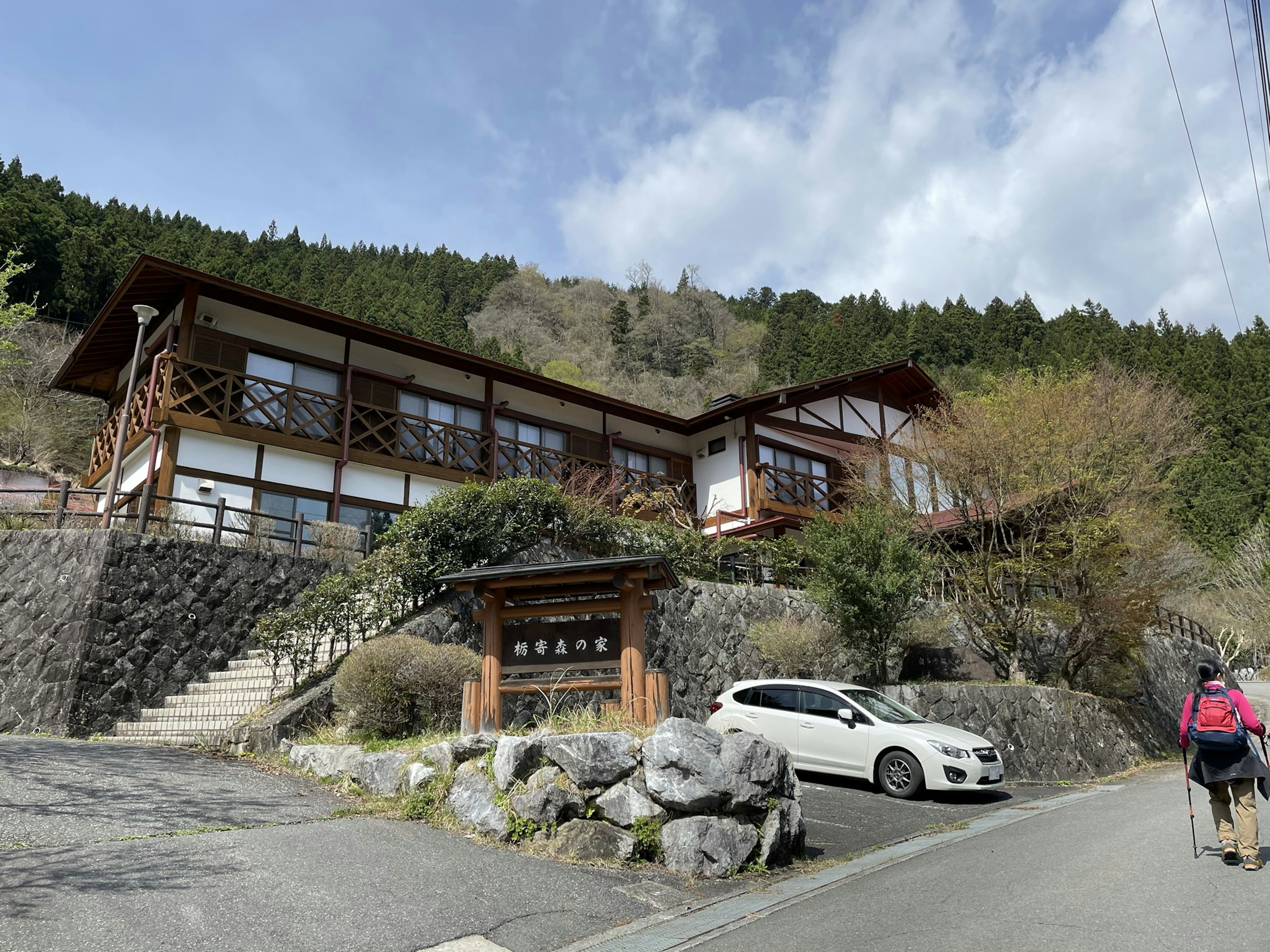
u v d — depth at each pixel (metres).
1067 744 12.92
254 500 16.22
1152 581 15.45
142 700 11.29
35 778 7.26
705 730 6.95
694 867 6.39
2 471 23.17
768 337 72.75
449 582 8.26
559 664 7.96
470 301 76.25
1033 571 14.96
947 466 15.80
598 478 20.77
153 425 15.19
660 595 13.95
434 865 6.00
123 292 16.14
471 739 7.48
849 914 5.26
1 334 25.86
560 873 6.10
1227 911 4.69
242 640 12.48
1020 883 5.63
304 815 7.04
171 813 6.67
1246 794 5.73
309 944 4.54
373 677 9.13
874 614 13.39
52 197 43.91
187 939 4.43
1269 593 33.06
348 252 80.06
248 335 16.98
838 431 24.98
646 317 78.31
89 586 11.34
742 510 22.91
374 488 17.97
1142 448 15.20
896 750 9.89
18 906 4.59
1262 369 42.44
